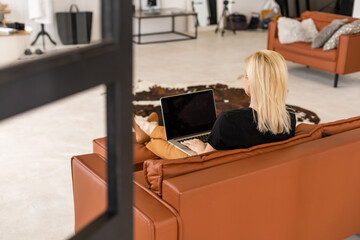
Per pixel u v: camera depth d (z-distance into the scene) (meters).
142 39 8.70
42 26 7.54
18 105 0.42
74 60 0.48
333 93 5.41
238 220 1.72
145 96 5.14
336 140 2.01
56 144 3.83
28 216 2.74
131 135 0.60
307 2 9.63
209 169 1.69
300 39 5.99
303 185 1.88
